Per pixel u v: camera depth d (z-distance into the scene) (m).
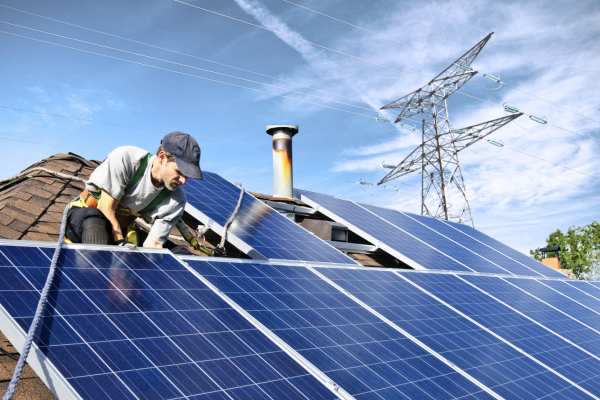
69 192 10.06
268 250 8.55
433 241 14.21
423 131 54.38
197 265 6.52
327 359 5.52
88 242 6.01
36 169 9.41
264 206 11.44
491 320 9.09
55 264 4.89
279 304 6.36
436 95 53.88
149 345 4.47
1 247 4.91
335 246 11.88
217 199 10.61
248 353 4.98
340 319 6.63
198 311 5.33
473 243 16.28
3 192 9.58
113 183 6.25
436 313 8.27
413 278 9.82
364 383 5.32
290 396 4.61
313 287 7.34
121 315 4.70
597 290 16.25
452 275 11.19
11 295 4.32
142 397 3.86
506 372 7.06
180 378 4.25
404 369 5.98
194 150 6.31
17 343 4.02
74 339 4.14
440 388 5.88
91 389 3.71
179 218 7.04
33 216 8.39
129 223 7.14
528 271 15.23
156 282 5.53
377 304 7.65
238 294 6.17
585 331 10.90
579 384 7.73
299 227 10.78
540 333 9.48
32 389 4.32
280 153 15.29
